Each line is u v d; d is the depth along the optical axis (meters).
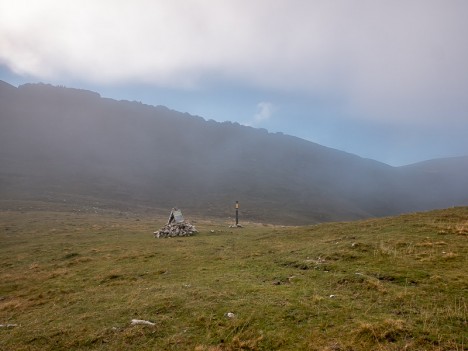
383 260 18.62
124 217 88.12
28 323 14.98
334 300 13.65
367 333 10.59
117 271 23.70
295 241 29.66
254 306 13.52
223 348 10.87
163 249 31.48
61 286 21.50
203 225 61.75
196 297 15.12
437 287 13.98
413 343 9.87
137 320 13.16
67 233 49.38
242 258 24.28
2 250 37.50
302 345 10.48
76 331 12.98
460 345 9.53
